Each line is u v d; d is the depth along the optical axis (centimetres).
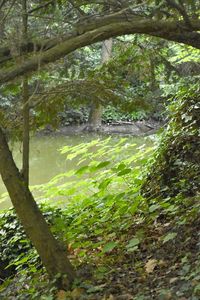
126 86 512
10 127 504
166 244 521
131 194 659
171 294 400
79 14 483
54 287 464
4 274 714
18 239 711
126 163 820
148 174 718
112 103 493
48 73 495
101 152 830
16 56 416
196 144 696
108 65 522
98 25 439
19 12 444
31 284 547
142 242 552
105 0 458
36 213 458
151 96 533
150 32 443
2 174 452
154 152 784
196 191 643
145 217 604
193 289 394
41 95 477
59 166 1529
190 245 499
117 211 620
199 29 454
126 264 516
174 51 877
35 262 634
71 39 411
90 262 536
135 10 484
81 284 460
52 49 405
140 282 463
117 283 472
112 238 591
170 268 461
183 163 689
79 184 762
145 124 2244
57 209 740
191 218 543
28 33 431
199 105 734
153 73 537
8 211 754
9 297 553
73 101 493
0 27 440
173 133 736
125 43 559
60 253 466
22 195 453
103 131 2247
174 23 448
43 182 1378
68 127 2280
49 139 2069
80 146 852
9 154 454
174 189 665
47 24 445
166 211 580
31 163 1591
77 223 622
